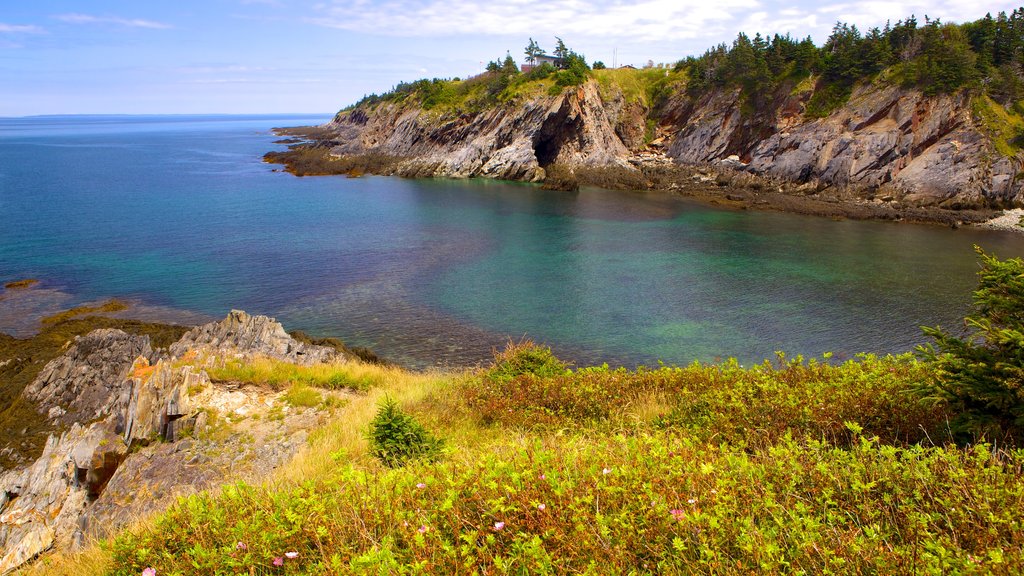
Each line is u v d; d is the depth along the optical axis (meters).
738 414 7.86
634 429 8.58
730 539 3.96
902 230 58.41
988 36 82.94
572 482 4.88
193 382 14.78
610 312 33.53
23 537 11.66
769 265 44.38
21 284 37.62
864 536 3.93
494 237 54.50
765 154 89.19
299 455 11.20
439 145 110.31
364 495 5.20
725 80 102.56
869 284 38.97
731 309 33.97
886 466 4.99
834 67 87.50
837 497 4.64
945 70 74.38
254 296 36.09
